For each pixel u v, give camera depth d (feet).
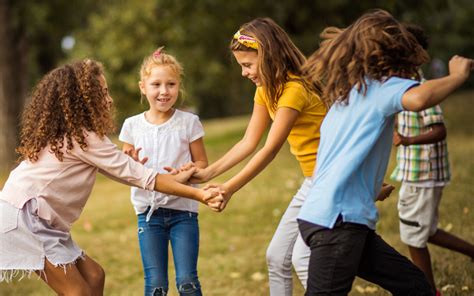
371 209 9.62
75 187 11.40
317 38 44.55
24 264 10.85
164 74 12.60
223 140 52.60
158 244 12.48
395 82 9.41
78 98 11.35
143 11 48.26
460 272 15.43
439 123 13.70
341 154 9.64
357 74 9.63
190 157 13.00
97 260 21.25
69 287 11.14
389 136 9.76
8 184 11.30
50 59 64.03
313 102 11.60
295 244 11.50
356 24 9.94
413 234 14.34
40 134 11.23
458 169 27.07
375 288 15.30
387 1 42.14
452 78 9.20
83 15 55.93
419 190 14.15
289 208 11.96
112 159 11.37
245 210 26.45
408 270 10.08
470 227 19.26
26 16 44.88
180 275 12.12
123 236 24.47
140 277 19.15
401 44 9.66
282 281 11.87
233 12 46.14
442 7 44.39
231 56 14.56
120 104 50.16
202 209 27.37
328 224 9.48
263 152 11.40
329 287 9.51
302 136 11.73
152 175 11.57
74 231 25.77
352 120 9.67
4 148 42.09
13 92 42.60
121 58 48.47
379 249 10.09
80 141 11.18
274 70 11.52
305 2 43.83
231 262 19.52
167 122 12.85
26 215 11.07
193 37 47.67
